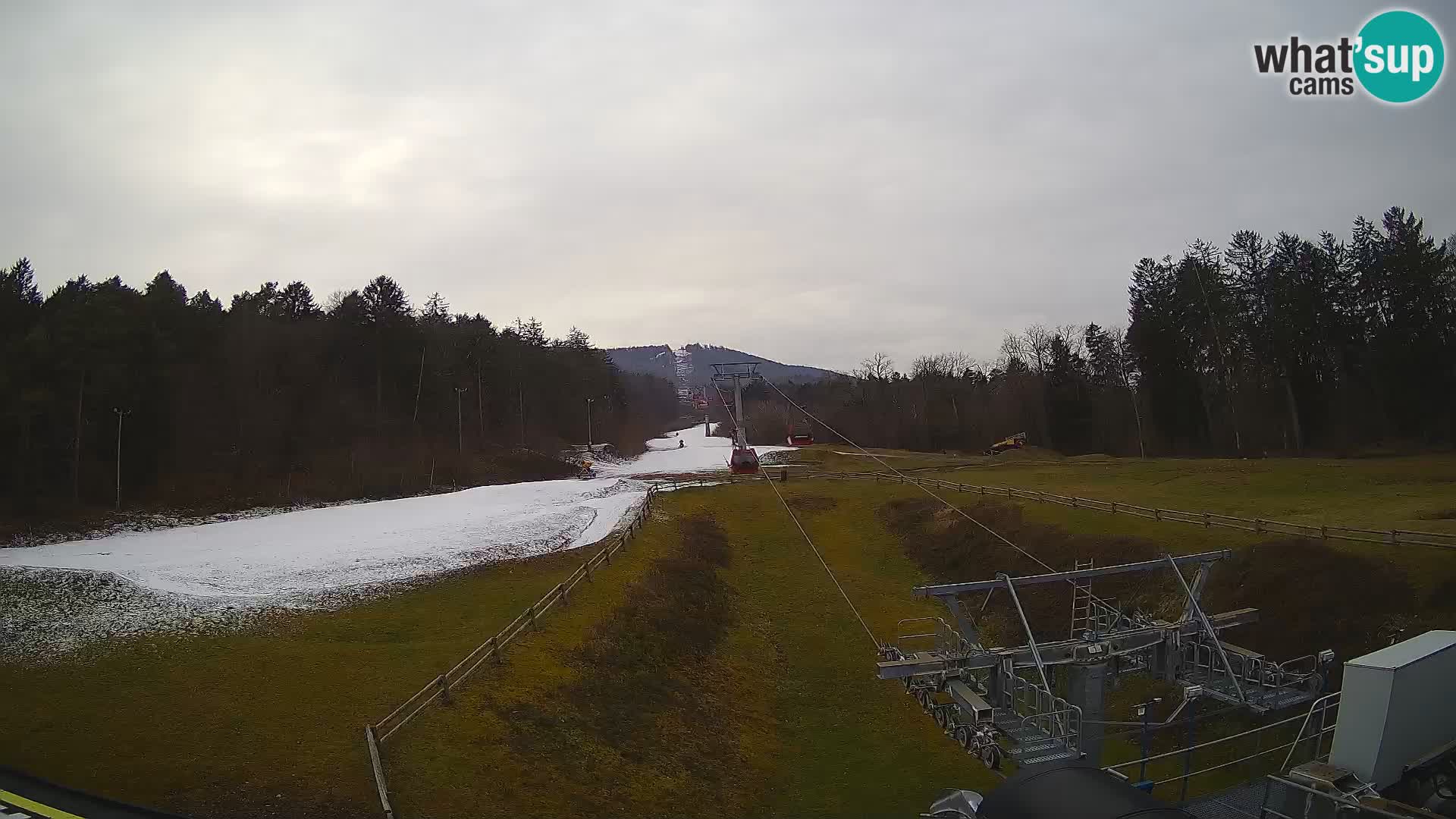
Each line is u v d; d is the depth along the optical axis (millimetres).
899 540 53656
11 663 25875
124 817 16922
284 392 85688
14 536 49875
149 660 26266
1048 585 39062
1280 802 14445
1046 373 110312
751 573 46781
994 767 18688
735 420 102875
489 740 21688
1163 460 73938
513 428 111875
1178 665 23406
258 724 21766
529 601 34375
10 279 73500
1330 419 84375
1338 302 82750
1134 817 10375
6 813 16750
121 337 64125
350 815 17797
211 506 63000
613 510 57750
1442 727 14156
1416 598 26922
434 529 51344
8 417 55781
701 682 30703
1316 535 33781
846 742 28375
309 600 34000
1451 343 72625
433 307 121000
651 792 21969
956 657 21250
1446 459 57438
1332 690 25469
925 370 139375
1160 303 95500
